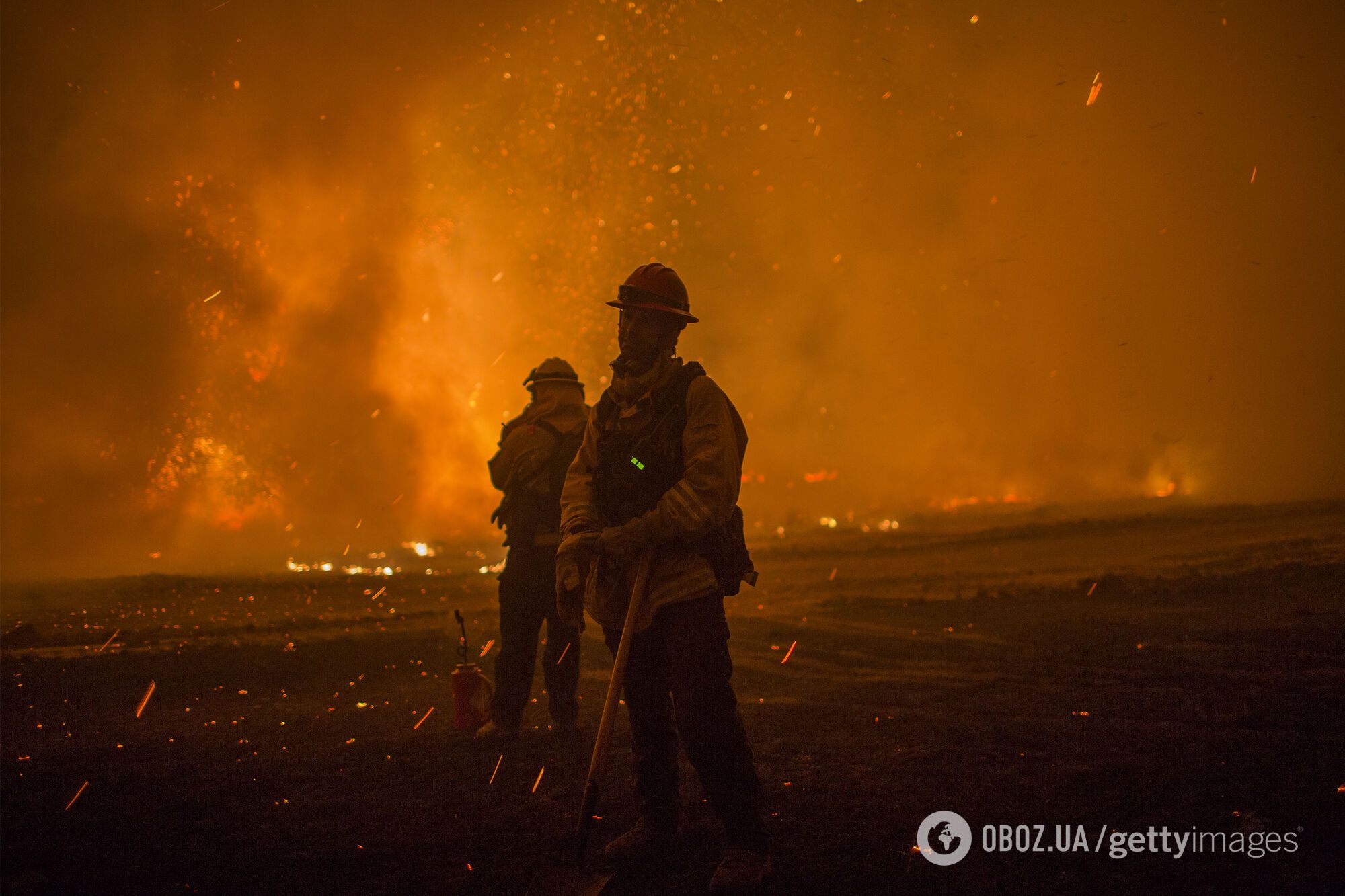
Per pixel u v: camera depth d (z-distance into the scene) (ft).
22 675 17.57
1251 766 10.82
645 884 8.32
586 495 9.40
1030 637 20.15
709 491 8.64
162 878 8.21
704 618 8.72
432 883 8.23
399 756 12.21
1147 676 15.85
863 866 8.49
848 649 19.61
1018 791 10.39
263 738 13.15
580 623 9.45
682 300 9.28
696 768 8.46
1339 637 18.20
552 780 11.19
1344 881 7.93
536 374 14.23
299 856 8.72
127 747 12.59
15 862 8.47
